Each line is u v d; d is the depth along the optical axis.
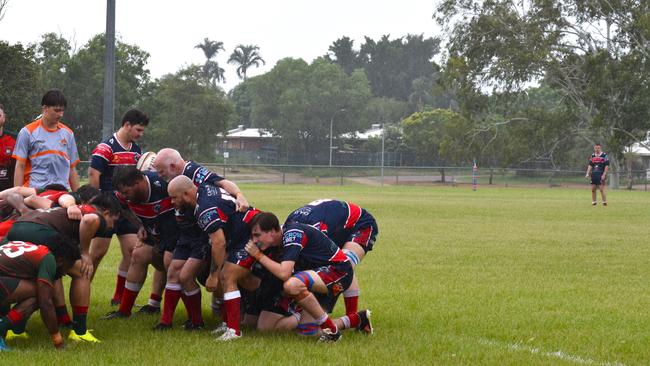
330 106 89.12
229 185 7.00
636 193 42.38
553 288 9.44
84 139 70.94
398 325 7.22
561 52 55.84
